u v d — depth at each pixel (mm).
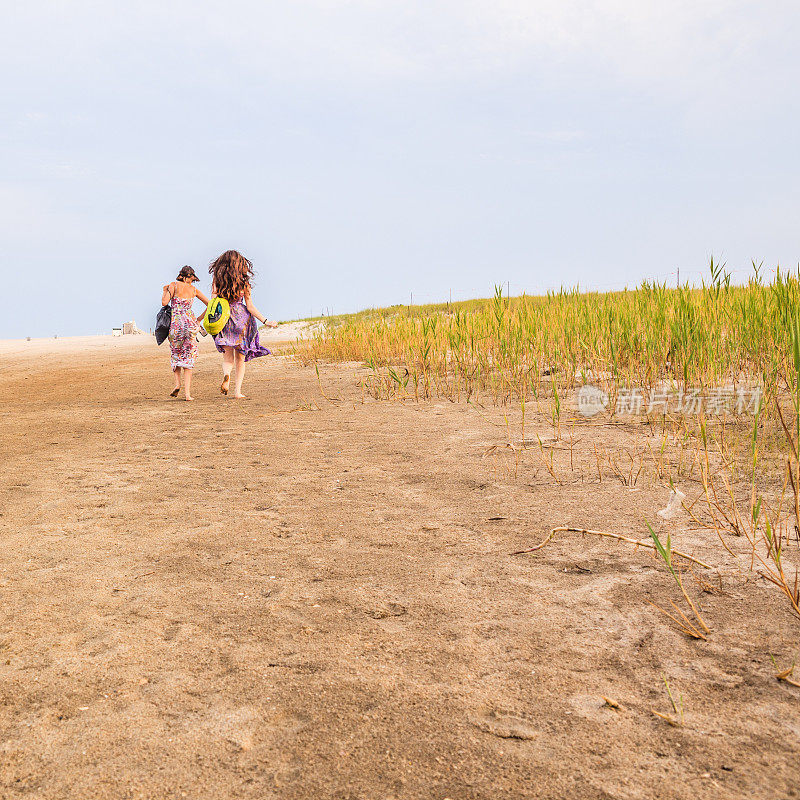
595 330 8109
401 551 3275
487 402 7363
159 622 2605
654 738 1846
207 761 1801
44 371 15422
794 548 3072
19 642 2469
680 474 4223
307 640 2439
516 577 2928
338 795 1669
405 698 2064
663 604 2625
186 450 5715
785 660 2197
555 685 2113
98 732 1932
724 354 6605
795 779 1676
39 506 4156
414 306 18797
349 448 5543
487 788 1678
